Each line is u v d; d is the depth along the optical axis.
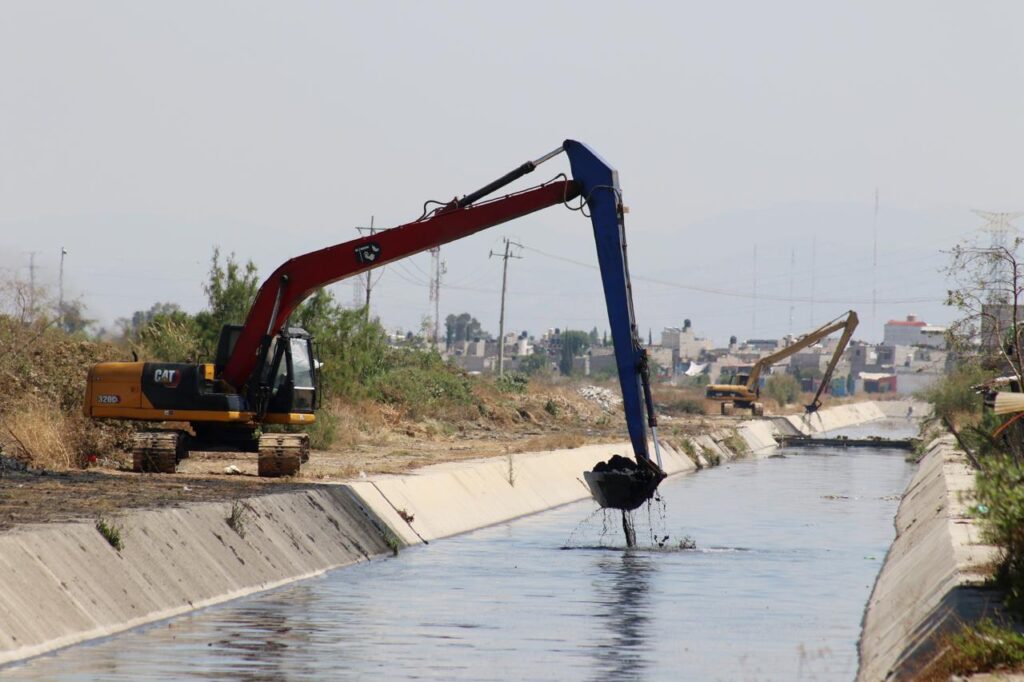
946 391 177.62
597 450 128.25
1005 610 37.62
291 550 60.31
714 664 42.34
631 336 67.69
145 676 37.50
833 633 48.78
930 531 62.03
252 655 41.25
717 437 178.38
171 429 81.81
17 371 89.12
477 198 72.31
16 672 37.16
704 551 73.94
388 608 51.59
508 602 54.28
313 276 77.06
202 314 122.25
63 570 44.06
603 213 68.69
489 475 95.06
